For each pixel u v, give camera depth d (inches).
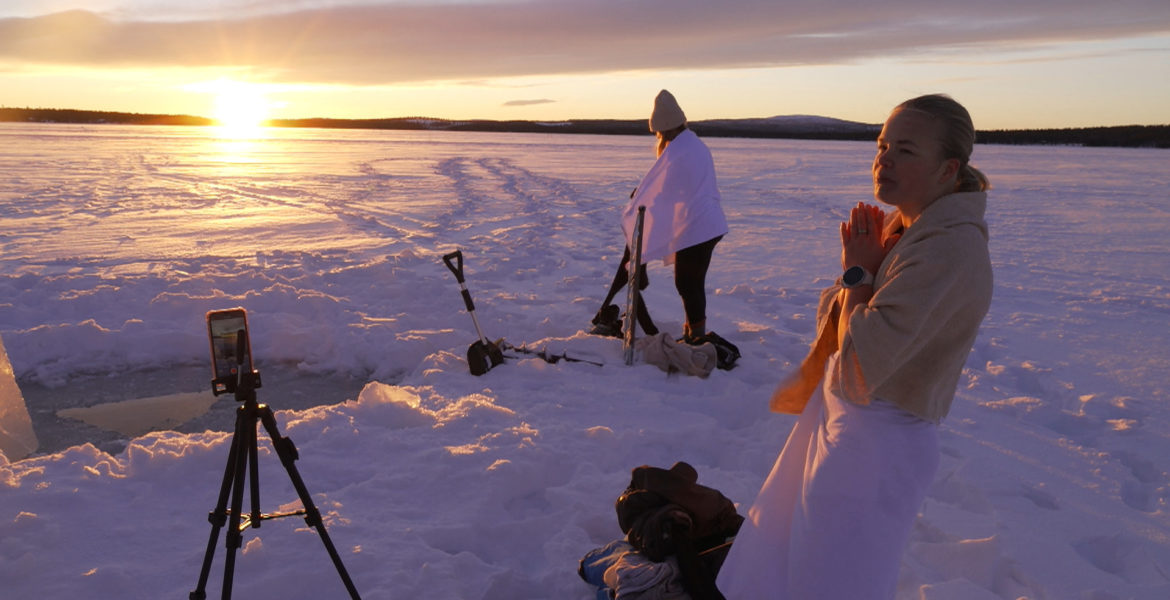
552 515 138.1
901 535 87.1
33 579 112.7
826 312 95.8
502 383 210.5
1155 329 311.4
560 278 392.8
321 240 529.3
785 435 179.3
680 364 223.3
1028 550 137.9
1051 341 289.0
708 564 109.4
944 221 80.9
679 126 234.4
